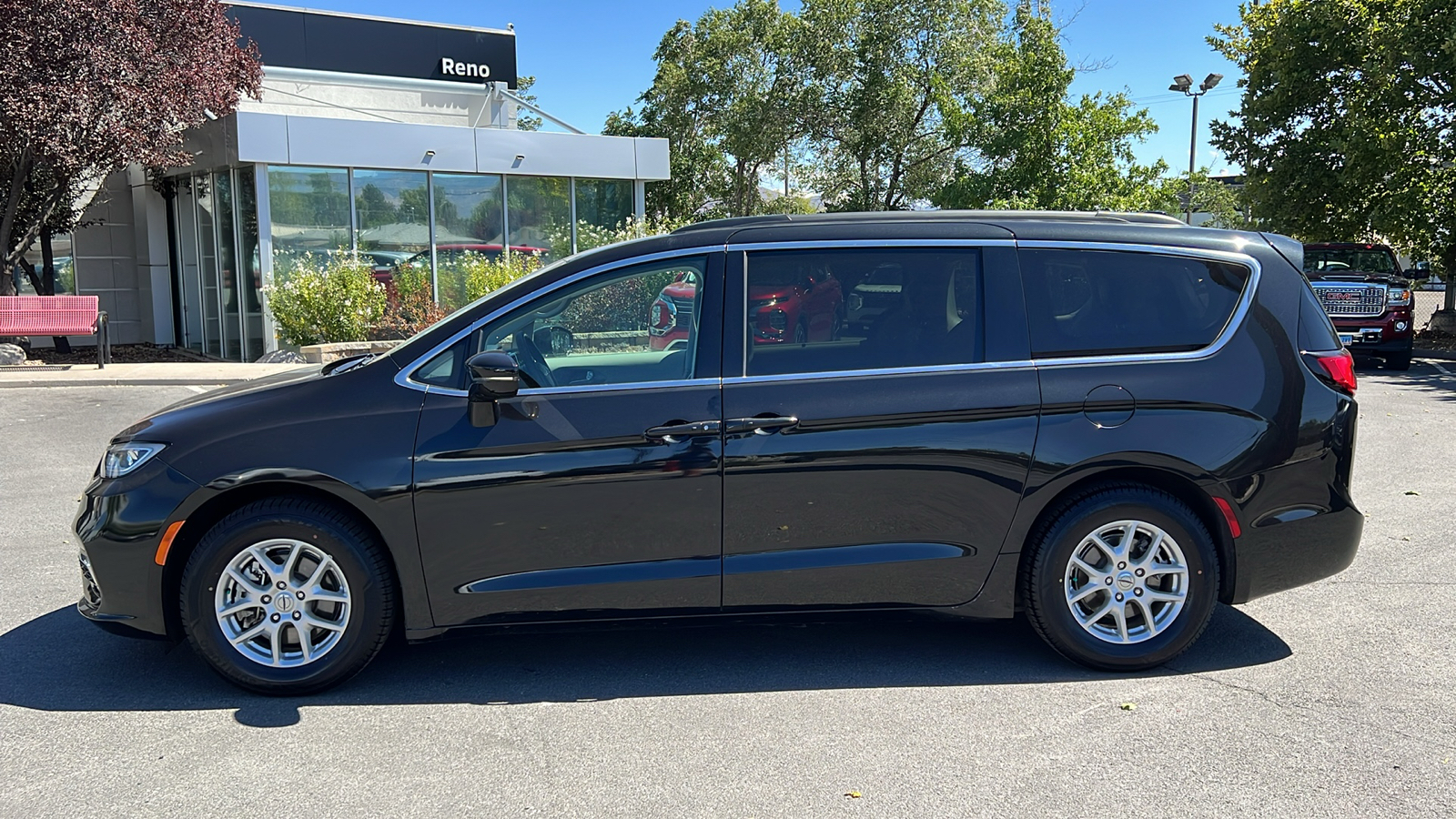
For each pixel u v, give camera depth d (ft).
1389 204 63.05
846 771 11.16
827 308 13.52
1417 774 10.91
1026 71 62.34
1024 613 14.44
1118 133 62.18
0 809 10.43
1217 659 14.28
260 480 12.76
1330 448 13.75
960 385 13.32
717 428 13.05
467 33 73.00
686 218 100.01
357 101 69.92
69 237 64.64
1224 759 11.32
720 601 13.41
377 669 14.24
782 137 94.79
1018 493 13.37
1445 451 29.12
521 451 12.94
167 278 65.10
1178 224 14.42
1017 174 62.80
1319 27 63.87
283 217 53.16
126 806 10.47
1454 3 57.72
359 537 12.98
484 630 13.30
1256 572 13.74
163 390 42.86
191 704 13.03
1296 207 68.90
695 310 13.48
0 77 43.52
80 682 13.75
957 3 87.92
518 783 10.96
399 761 11.48
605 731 12.23
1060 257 13.82
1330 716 12.36
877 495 13.30
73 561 19.42
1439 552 19.16
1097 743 11.76
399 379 13.26
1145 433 13.34
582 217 62.49
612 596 13.25
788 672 14.02
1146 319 13.74
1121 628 13.61
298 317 50.85
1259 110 68.44
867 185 96.07
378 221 55.77
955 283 13.66
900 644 15.06
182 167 57.57
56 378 44.47
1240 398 13.50
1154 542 13.53
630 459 13.02
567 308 13.52
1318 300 14.16
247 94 57.57
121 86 45.83
